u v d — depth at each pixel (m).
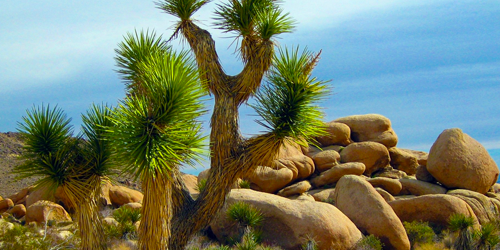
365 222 14.22
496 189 22.72
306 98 6.39
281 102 6.42
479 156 20.50
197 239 12.55
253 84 6.79
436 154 20.52
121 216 13.84
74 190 5.98
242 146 6.61
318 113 6.56
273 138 6.36
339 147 24.11
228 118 6.66
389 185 19.69
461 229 13.56
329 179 20.97
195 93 5.42
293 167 20.58
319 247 12.54
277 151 6.48
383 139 24.78
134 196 20.84
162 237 5.64
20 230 9.20
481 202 18.11
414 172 24.69
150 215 5.64
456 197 16.52
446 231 15.41
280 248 12.49
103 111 6.29
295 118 6.35
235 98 6.81
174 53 5.67
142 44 7.21
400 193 20.20
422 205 16.16
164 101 5.29
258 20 6.90
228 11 7.17
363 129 25.66
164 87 5.29
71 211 17.34
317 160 22.14
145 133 5.21
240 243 12.02
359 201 14.78
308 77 6.59
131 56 7.12
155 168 5.37
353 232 13.41
